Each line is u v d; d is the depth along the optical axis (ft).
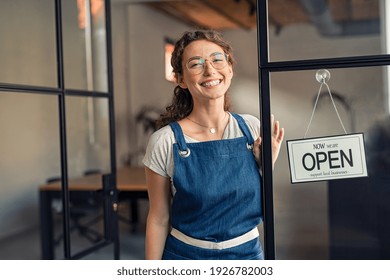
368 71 6.86
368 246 6.91
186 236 6.44
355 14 7.32
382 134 6.81
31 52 13.24
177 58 6.45
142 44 29.45
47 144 16.57
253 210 6.42
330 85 6.91
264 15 6.93
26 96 16.56
